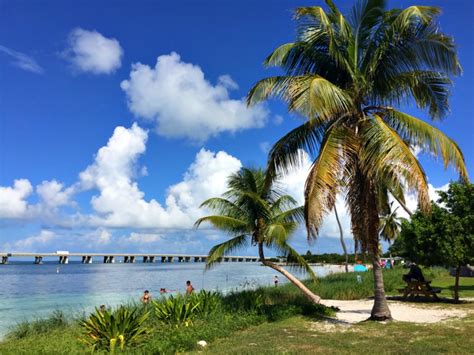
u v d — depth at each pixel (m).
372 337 10.80
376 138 11.62
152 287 46.34
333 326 12.86
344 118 13.33
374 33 13.32
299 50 13.81
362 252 13.68
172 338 11.39
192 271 96.06
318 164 11.86
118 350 10.70
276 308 15.66
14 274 83.31
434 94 13.83
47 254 129.25
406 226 17.64
